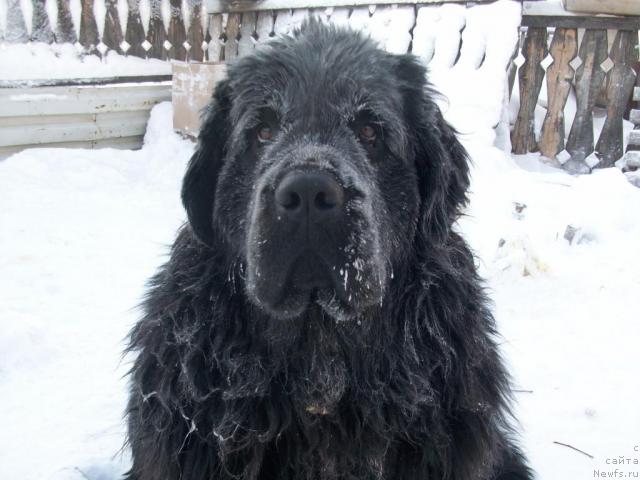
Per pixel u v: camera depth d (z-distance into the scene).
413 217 0.86
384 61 0.88
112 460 1.01
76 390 1.17
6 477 0.97
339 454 0.85
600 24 2.16
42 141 2.55
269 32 2.78
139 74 2.81
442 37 2.25
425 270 0.86
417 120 0.89
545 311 1.39
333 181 0.73
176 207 2.10
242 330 0.84
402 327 0.85
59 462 1.00
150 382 0.86
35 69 2.52
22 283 1.53
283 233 0.75
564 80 2.23
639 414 1.10
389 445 0.85
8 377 1.20
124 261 1.68
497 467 0.94
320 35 0.89
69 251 1.73
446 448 0.84
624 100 2.23
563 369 1.21
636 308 1.39
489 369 0.90
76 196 2.16
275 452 0.85
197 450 0.83
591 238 1.67
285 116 0.83
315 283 0.77
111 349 1.29
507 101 2.19
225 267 0.85
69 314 1.41
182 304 0.85
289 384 0.84
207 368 0.83
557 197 1.77
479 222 1.60
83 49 2.71
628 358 1.24
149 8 2.85
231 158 0.87
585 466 1.00
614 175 1.84
